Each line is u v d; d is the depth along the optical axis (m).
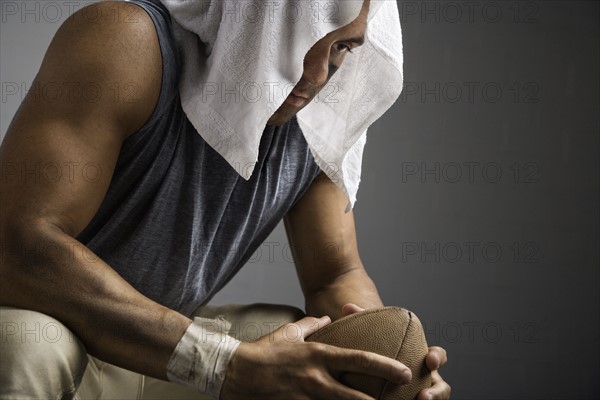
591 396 4.69
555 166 4.73
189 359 1.82
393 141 4.67
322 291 2.62
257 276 4.62
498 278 4.69
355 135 2.38
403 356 1.93
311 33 1.95
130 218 2.24
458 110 4.71
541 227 4.71
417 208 4.67
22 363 1.65
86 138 1.91
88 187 1.90
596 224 4.74
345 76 2.34
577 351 4.70
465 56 4.72
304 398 1.81
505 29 4.74
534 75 4.75
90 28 1.99
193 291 2.43
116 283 1.84
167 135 2.15
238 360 1.83
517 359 4.68
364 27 2.11
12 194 1.84
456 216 4.68
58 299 1.79
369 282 2.64
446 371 4.65
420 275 4.66
